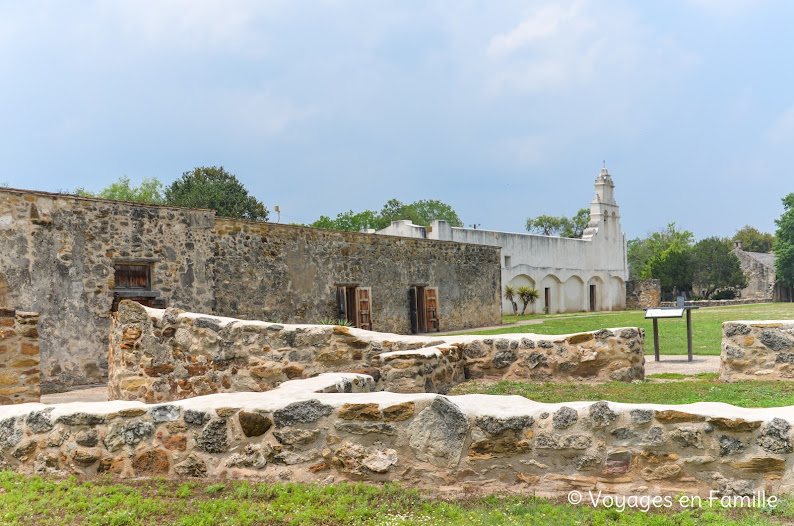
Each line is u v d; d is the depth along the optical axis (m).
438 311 26.69
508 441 5.15
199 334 9.51
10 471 5.62
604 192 52.25
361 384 6.97
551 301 45.81
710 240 66.81
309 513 4.61
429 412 5.23
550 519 4.47
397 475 5.23
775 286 67.88
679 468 4.87
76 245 14.40
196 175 49.09
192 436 5.52
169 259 16.36
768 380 9.77
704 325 22.73
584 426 5.04
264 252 19.20
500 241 41.16
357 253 22.72
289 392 5.90
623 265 54.84
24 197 13.59
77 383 14.14
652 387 9.38
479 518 4.48
